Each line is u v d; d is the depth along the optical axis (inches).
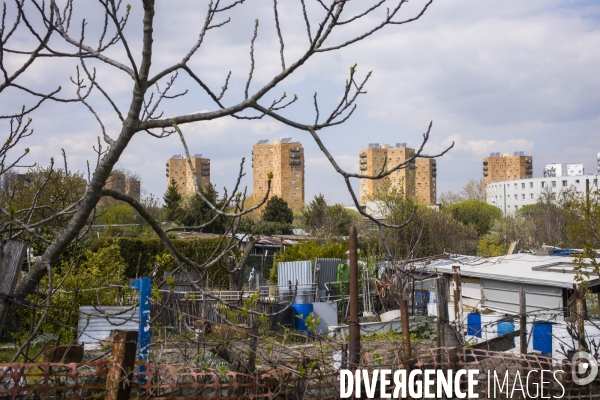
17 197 534.9
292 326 669.9
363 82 165.3
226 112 172.4
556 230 1371.8
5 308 176.6
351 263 245.4
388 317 689.6
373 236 994.1
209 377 204.8
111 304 491.8
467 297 778.2
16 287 181.0
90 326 438.0
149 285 262.8
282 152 4037.9
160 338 256.4
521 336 332.8
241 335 227.1
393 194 1056.2
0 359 321.7
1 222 205.2
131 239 994.7
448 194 3368.6
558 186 4436.5
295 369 218.7
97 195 167.0
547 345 410.0
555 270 722.2
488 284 759.1
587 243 383.6
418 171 4741.6
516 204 4744.1
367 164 4549.7
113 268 590.9
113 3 149.9
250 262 1184.8
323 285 860.6
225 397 192.9
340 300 788.0
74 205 187.0
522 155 6102.4
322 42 163.2
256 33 177.2
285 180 4037.9
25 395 173.6
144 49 164.4
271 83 170.9
